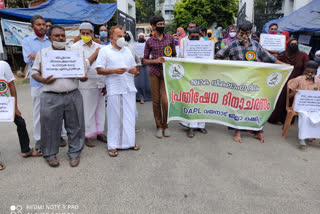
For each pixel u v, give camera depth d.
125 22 10.38
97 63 3.16
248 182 2.84
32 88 3.48
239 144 3.94
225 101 4.00
